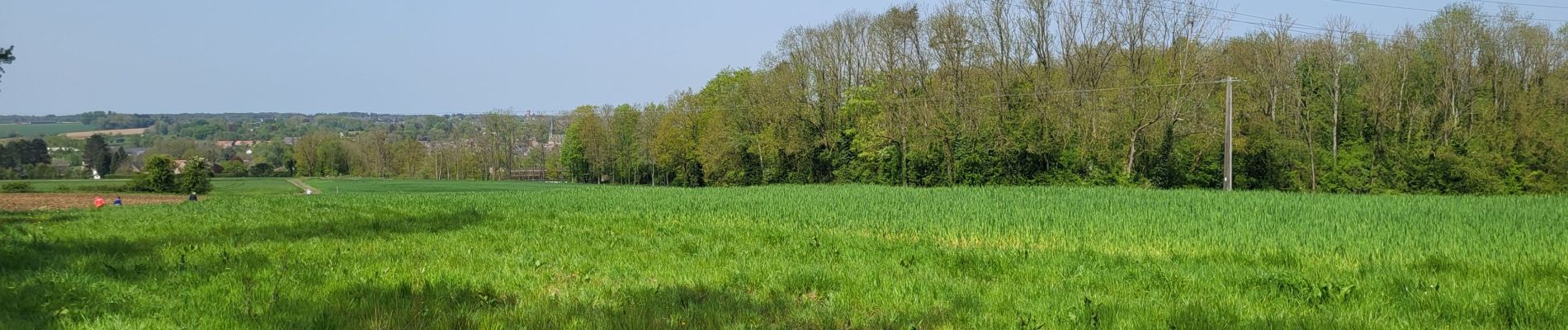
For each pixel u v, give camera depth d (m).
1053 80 55.34
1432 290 9.39
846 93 62.62
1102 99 51.72
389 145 133.75
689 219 22.86
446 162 131.00
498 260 12.48
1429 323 7.95
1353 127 53.91
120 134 181.75
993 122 54.12
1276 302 9.00
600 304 8.84
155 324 7.67
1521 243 14.51
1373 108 50.97
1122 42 53.47
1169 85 49.31
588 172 104.19
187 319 7.92
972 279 10.68
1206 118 49.31
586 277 10.63
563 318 8.11
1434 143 48.91
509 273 10.85
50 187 66.44
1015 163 52.94
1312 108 54.06
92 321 7.80
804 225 20.61
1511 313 8.27
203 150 135.62
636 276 10.88
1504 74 52.41
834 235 17.77
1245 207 22.75
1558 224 17.34
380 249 14.26
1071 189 36.94
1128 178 49.19
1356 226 16.91
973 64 55.38
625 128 96.44
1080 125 51.62
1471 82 52.06
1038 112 52.59
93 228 19.94
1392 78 51.75
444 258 12.76
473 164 124.69
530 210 27.25
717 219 22.77
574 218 23.25
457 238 16.28
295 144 139.88
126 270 11.14
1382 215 19.67
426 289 9.52
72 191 63.44
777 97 64.81
